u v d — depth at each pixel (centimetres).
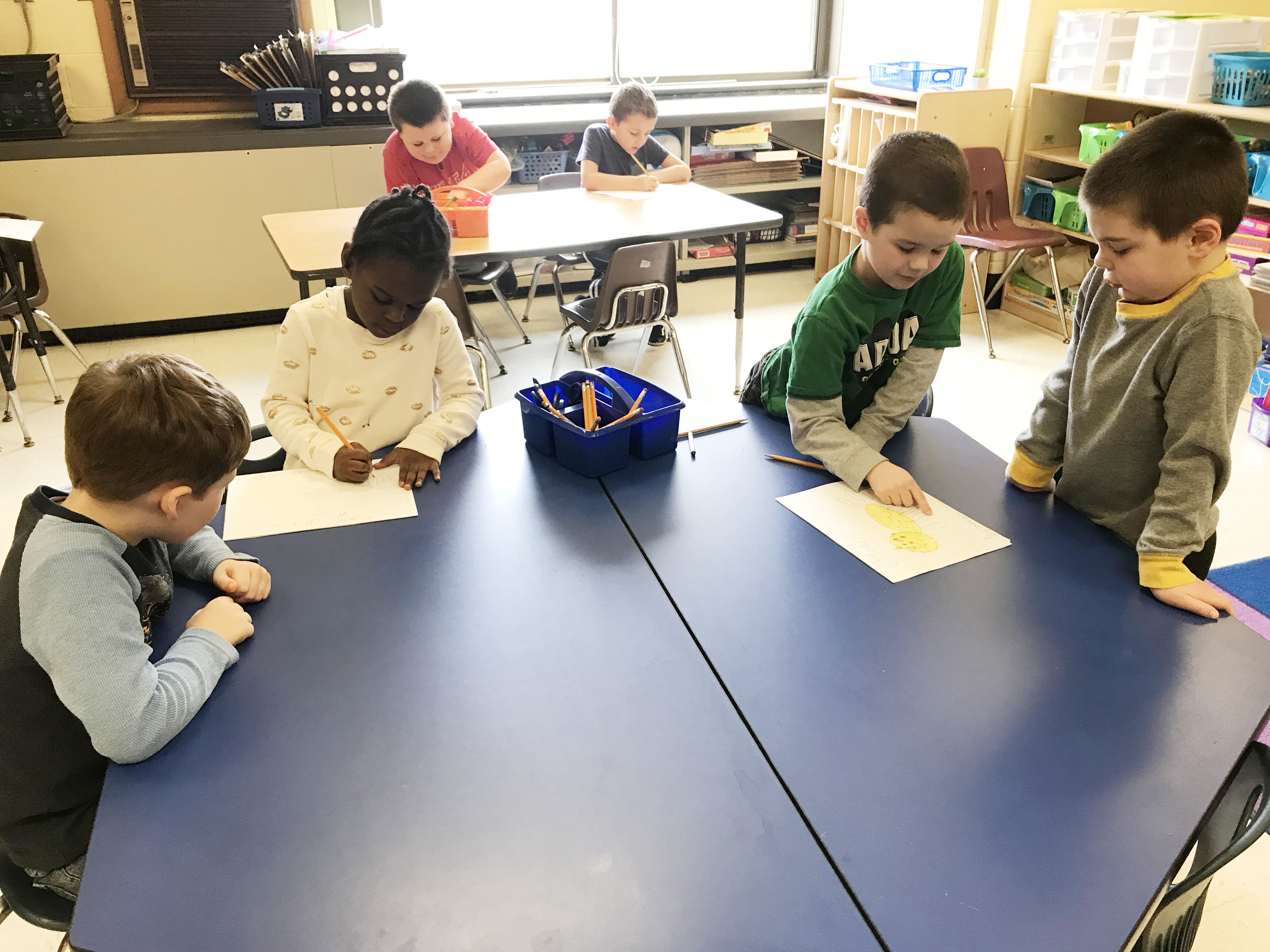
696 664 106
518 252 278
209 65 418
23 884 107
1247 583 237
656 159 393
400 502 140
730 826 86
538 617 114
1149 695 102
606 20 482
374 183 415
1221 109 329
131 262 397
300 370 163
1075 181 423
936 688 103
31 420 331
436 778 91
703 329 423
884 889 80
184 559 120
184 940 75
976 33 421
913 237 128
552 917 78
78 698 92
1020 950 75
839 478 146
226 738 96
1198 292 119
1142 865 82
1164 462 122
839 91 456
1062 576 123
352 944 75
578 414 156
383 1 436
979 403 346
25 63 362
